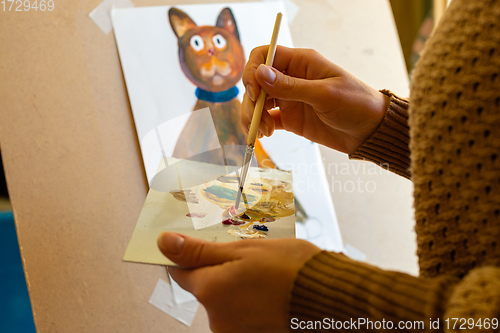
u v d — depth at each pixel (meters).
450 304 0.26
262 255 0.36
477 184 0.30
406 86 0.83
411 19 1.20
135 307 0.56
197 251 0.37
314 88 0.53
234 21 0.73
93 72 0.63
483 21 0.31
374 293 0.29
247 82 0.55
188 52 0.69
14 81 0.58
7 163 0.55
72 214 0.57
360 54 0.82
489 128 0.30
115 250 0.57
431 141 0.34
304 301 0.32
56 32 0.62
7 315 0.66
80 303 0.54
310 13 0.80
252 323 0.36
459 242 0.32
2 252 0.71
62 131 0.59
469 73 0.31
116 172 0.61
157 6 0.69
